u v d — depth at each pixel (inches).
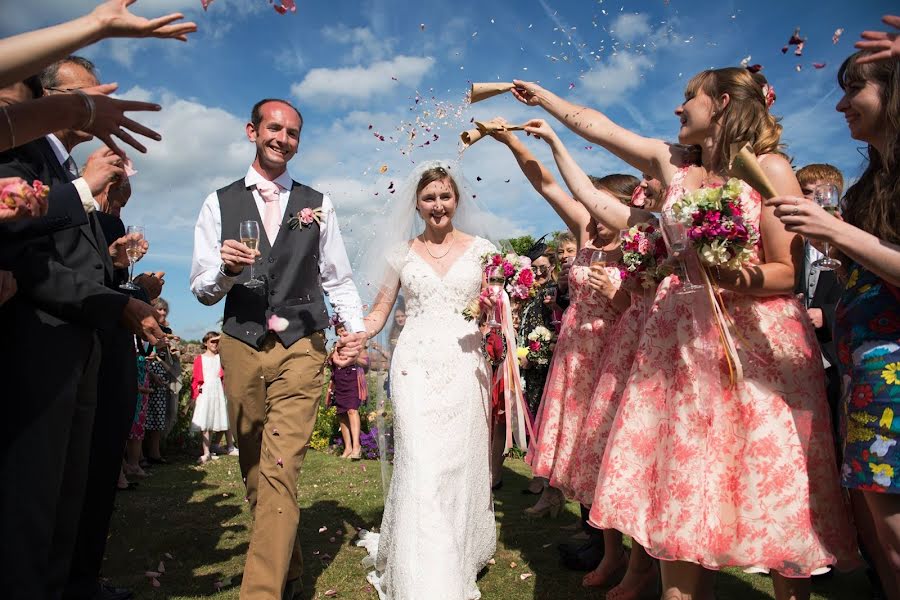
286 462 126.3
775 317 95.4
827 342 143.6
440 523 131.5
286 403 131.2
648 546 96.7
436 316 151.3
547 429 149.6
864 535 101.7
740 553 90.4
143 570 151.9
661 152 113.9
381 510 209.5
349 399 329.7
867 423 78.2
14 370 86.4
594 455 129.0
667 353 103.4
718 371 95.4
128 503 223.5
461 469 140.4
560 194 156.5
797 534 88.3
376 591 139.6
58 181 98.1
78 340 93.7
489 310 150.8
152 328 102.8
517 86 129.2
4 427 84.2
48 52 65.2
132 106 86.9
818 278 153.9
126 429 132.1
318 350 136.9
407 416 142.9
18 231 88.3
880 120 82.7
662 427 100.7
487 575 149.8
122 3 69.5
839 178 139.9
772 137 98.8
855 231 76.8
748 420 93.0
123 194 155.4
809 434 92.9
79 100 80.8
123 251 135.6
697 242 89.1
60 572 98.5
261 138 141.6
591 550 153.3
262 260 138.3
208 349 337.7
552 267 254.4
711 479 93.5
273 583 120.7
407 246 161.2
